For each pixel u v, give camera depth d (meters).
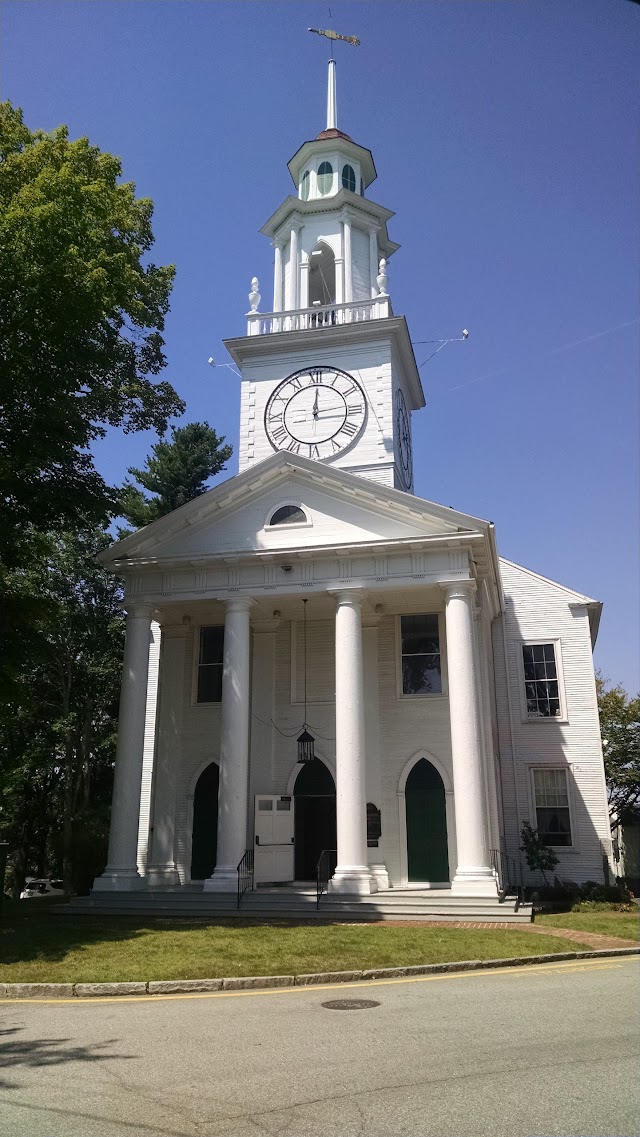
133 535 24.66
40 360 19.64
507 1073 6.97
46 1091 6.70
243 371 30.97
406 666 25.42
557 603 29.73
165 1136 5.61
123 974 12.27
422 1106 6.13
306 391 29.92
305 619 25.61
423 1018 9.36
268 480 24.62
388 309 30.53
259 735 25.42
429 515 23.00
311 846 24.98
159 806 25.67
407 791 24.34
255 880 23.16
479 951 14.15
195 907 20.41
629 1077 6.82
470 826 20.36
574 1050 7.74
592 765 27.95
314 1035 8.58
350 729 21.55
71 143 21.58
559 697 28.84
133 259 21.33
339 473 23.75
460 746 20.92
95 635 39.00
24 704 22.81
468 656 21.64
